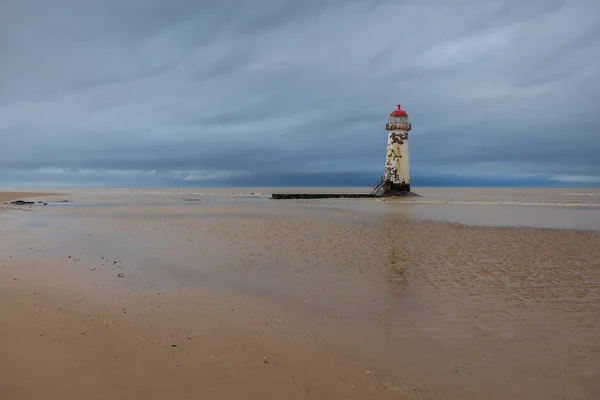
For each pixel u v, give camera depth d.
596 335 7.46
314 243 17.52
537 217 29.86
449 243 17.55
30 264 12.95
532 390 5.58
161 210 38.09
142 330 7.49
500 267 12.99
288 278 11.55
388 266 13.11
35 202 51.84
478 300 9.57
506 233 20.67
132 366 6.04
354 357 6.52
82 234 20.22
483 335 7.47
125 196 77.56
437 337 7.38
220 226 23.92
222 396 5.24
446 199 60.62
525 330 7.71
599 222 26.23
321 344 7.01
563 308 8.99
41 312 8.37
